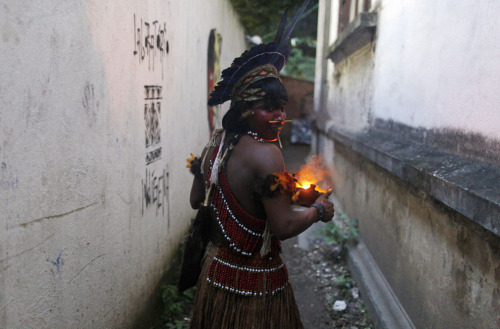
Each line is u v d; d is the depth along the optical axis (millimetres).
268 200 1825
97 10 2277
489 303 2021
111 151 2504
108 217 2484
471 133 2410
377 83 4562
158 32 3398
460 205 2143
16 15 1613
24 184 1690
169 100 3779
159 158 3500
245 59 1933
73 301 2100
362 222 4809
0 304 1573
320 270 4777
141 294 3092
